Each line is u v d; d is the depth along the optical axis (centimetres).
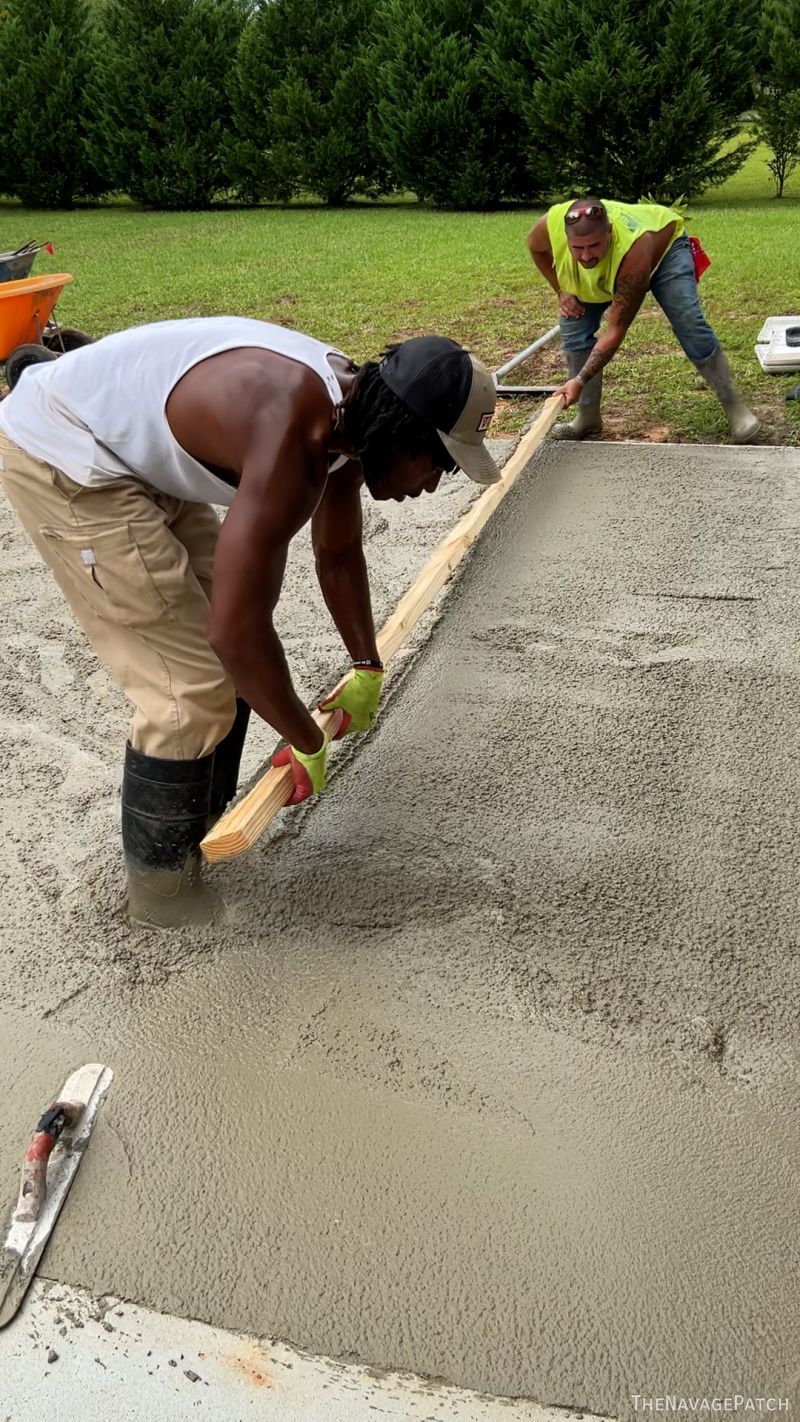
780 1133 192
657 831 269
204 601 214
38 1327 165
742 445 526
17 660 361
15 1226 176
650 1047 209
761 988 222
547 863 258
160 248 1201
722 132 1322
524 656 352
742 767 292
